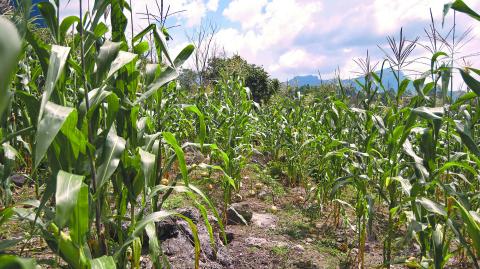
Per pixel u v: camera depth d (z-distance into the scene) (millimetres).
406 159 4082
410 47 3514
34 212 2035
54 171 1849
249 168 7801
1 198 4211
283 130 7801
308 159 7258
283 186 7070
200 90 7773
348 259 4113
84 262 1765
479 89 2467
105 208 2477
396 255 4297
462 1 2369
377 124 3494
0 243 1808
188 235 3723
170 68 2383
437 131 2738
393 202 3426
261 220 5172
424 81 2939
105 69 1992
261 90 19797
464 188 4355
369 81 4453
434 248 2744
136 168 2328
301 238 4652
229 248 4066
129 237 2143
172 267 3256
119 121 2367
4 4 3342
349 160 4945
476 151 2643
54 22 1978
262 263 3781
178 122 5965
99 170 1924
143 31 2455
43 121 1491
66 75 2098
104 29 2244
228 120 6523
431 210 2631
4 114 2223
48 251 3303
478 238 2416
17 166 5410
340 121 5262
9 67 408
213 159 6332
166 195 2760
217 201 5500
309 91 9273
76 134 1824
